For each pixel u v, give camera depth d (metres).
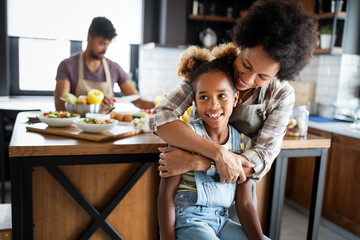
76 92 2.40
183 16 3.50
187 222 1.19
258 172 1.28
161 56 3.96
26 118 1.88
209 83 1.15
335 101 3.25
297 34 1.04
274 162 1.77
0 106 2.89
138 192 1.60
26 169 1.39
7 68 3.53
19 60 3.66
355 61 3.23
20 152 1.29
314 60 3.54
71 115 1.71
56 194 1.50
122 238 1.56
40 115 1.65
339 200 2.72
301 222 2.91
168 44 3.49
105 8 3.70
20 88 3.71
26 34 3.51
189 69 1.25
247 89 1.33
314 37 1.11
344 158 2.66
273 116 1.33
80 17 3.61
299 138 1.74
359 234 2.53
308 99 3.53
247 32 1.07
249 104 1.33
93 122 1.50
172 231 1.20
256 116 1.34
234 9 3.90
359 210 2.53
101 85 2.44
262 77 1.12
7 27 3.46
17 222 1.34
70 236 1.55
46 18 3.52
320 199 1.80
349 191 2.62
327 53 3.03
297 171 3.18
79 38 3.63
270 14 1.04
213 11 3.85
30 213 1.43
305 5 3.27
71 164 1.36
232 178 1.18
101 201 1.56
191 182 1.24
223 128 1.27
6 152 3.38
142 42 3.88
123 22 3.80
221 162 1.16
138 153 1.44
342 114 3.09
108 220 1.58
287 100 1.33
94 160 1.38
